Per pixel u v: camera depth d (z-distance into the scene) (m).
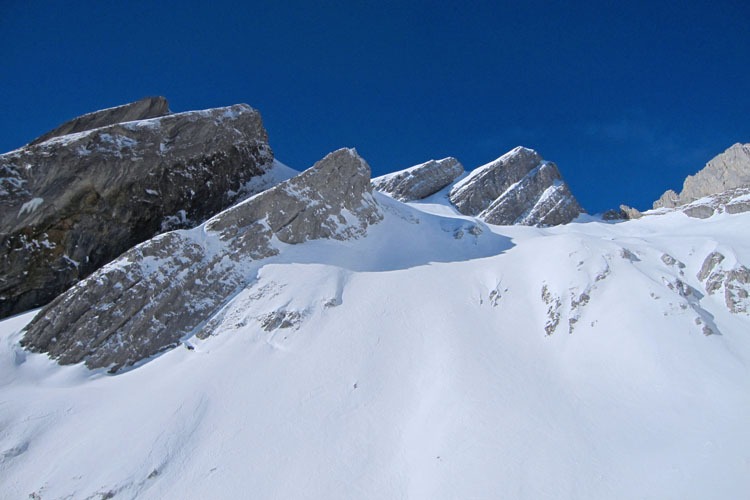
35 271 38.03
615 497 20.05
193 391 29.25
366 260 46.31
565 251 38.88
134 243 43.12
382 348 32.53
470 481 22.08
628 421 24.44
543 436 24.03
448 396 27.69
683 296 32.75
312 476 23.89
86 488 23.50
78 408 28.36
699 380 26.08
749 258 35.12
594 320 32.19
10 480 24.16
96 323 33.03
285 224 44.38
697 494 19.12
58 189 39.38
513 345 32.00
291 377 30.36
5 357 31.52
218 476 24.22
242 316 35.47
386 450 25.12
